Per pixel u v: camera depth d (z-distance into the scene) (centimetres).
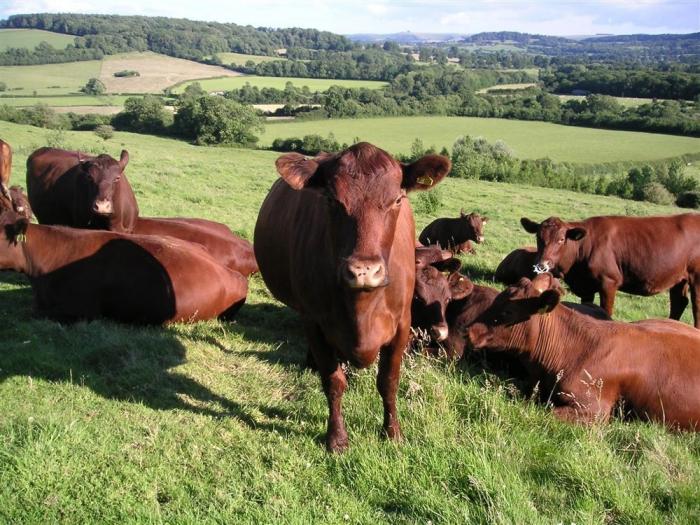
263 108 9138
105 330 698
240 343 725
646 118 8288
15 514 393
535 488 438
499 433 501
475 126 8250
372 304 417
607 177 4975
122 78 10688
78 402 536
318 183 395
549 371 612
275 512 406
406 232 486
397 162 398
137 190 1822
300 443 496
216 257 1002
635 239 942
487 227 2022
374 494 429
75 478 431
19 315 751
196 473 449
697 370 574
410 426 520
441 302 682
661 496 436
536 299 611
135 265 758
